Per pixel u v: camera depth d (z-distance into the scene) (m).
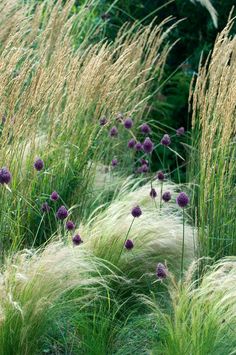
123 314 6.89
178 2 12.19
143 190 8.24
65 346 6.24
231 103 7.36
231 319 6.14
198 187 8.27
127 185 8.60
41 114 7.82
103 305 6.76
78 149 8.12
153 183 8.56
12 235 7.18
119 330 6.51
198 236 7.40
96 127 8.23
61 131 8.14
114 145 9.17
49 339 6.40
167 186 8.38
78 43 10.73
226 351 5.95
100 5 12.27
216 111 7.45
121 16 12.41
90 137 8.05
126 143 9.62
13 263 6.36
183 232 6.86
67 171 8.00
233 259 7.15
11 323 5.89
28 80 8.98
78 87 8.07
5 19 9.45
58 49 8.36
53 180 7.92
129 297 6.92
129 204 7.77
